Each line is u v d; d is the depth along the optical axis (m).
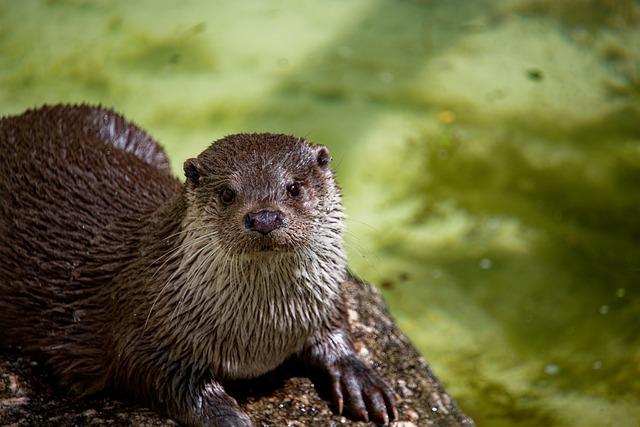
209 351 6.00
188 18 13.85
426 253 10.68
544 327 9.85
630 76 13.41
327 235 6.03
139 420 6.02
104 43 13.16
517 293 10.26
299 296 6.03
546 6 14.63
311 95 12.42
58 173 6.83
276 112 12.02
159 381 5.99
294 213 5.68
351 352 6.54
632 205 11.41
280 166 5.84
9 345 6.73
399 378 6.84
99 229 6.57
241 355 6.10
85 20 13.62
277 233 5.50
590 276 10.47
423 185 11.41
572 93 13.02
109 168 6.91
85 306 6.45
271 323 6.02
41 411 6.15
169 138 11.44
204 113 11.93
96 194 6.73
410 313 9.91
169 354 5.99
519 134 12.29
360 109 12.28
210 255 5.80
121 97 12.13
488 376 9.24
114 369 6.18
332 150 11.54
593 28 14.26
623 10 14.57
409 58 13.38
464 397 8.98
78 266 6.52
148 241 6.23
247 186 5.73
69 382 6.48
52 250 6.59
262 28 13.73
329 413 6.33
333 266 6.13
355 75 12.91
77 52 12.93
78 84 12.35
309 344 6.44
